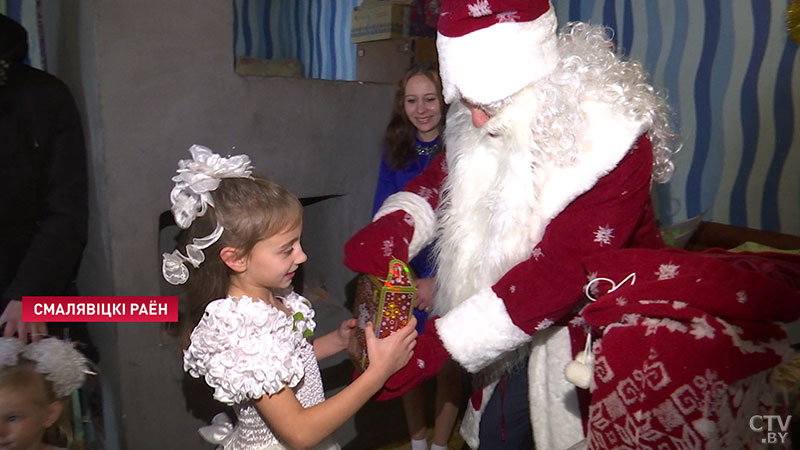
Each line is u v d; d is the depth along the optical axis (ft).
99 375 6.01
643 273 3.14
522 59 3.46
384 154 6.58
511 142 3.67
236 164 3.64
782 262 3.41
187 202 3.48
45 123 4.93
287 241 3.52
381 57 9.31
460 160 4.18
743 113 6.43
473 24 3.44
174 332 5.86
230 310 3.41
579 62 3.59
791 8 5.90
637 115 3.49
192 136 5.35
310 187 6.29
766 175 6.35
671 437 2.95
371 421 7.00
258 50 14.92
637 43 7.26
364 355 3.78
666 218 7.27
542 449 4.01
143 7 4.90
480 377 4.57
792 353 3.04
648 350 2.96
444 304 4.24
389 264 3.76
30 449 3.91
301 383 3.88
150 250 5.34
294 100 5.95
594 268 3.26
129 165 5.07
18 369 3.84
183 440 5.86
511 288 3.50
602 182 3.43
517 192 3.61
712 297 2.93
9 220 4.93
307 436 3.33
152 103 5.09
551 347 3.87
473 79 3.48
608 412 3.10
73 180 5.11
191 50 5.21
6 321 4.75
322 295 7.32
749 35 6.28
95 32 4.71
